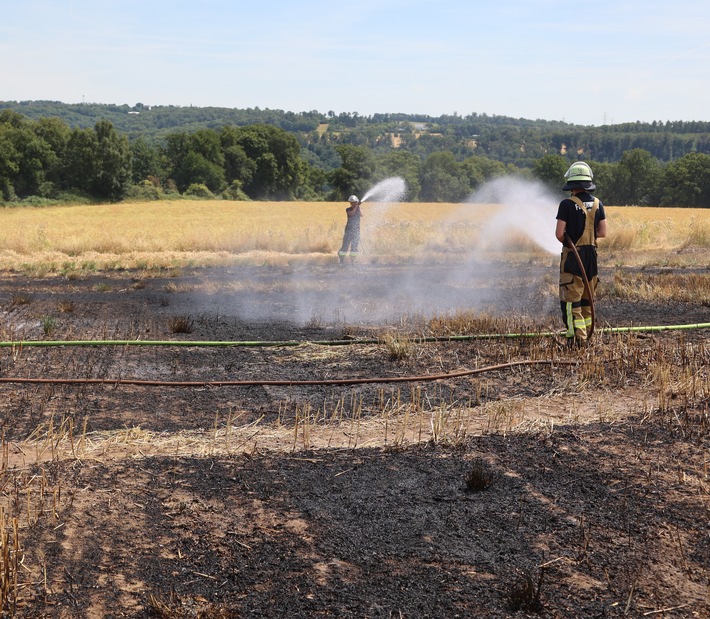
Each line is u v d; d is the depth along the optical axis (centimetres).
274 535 359
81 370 705
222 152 13912
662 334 869
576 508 389
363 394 635
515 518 378
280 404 602
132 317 1054
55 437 498
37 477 425
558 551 342
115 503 393
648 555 337
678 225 3231
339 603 298
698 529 361
